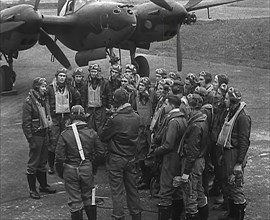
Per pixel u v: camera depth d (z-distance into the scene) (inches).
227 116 221.6
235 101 217.2
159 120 251.1
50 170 306.7
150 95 278.4
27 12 482.0
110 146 219.8
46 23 510.6
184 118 216.7
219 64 740.7
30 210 246.1
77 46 549.0
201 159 215.9
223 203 241.0
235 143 218.7
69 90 303.0
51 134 297.6
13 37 498.6
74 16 522.3
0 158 320.5
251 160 326.0
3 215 238.8
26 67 693.3
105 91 306.2
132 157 221.5
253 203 251.9
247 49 829.8
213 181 257.3
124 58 750.5
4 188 273.1
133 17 501.7
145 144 273.4
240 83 601.6
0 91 525.3
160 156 222.8
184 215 233.0
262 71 687.7
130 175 222.1
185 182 210.2
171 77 289.6
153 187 258.7
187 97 231.9
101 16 501.7
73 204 211.8
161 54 820.6
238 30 928.3
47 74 641.6
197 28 971.9
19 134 379.2
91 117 306.0
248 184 280.2
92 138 216.1
